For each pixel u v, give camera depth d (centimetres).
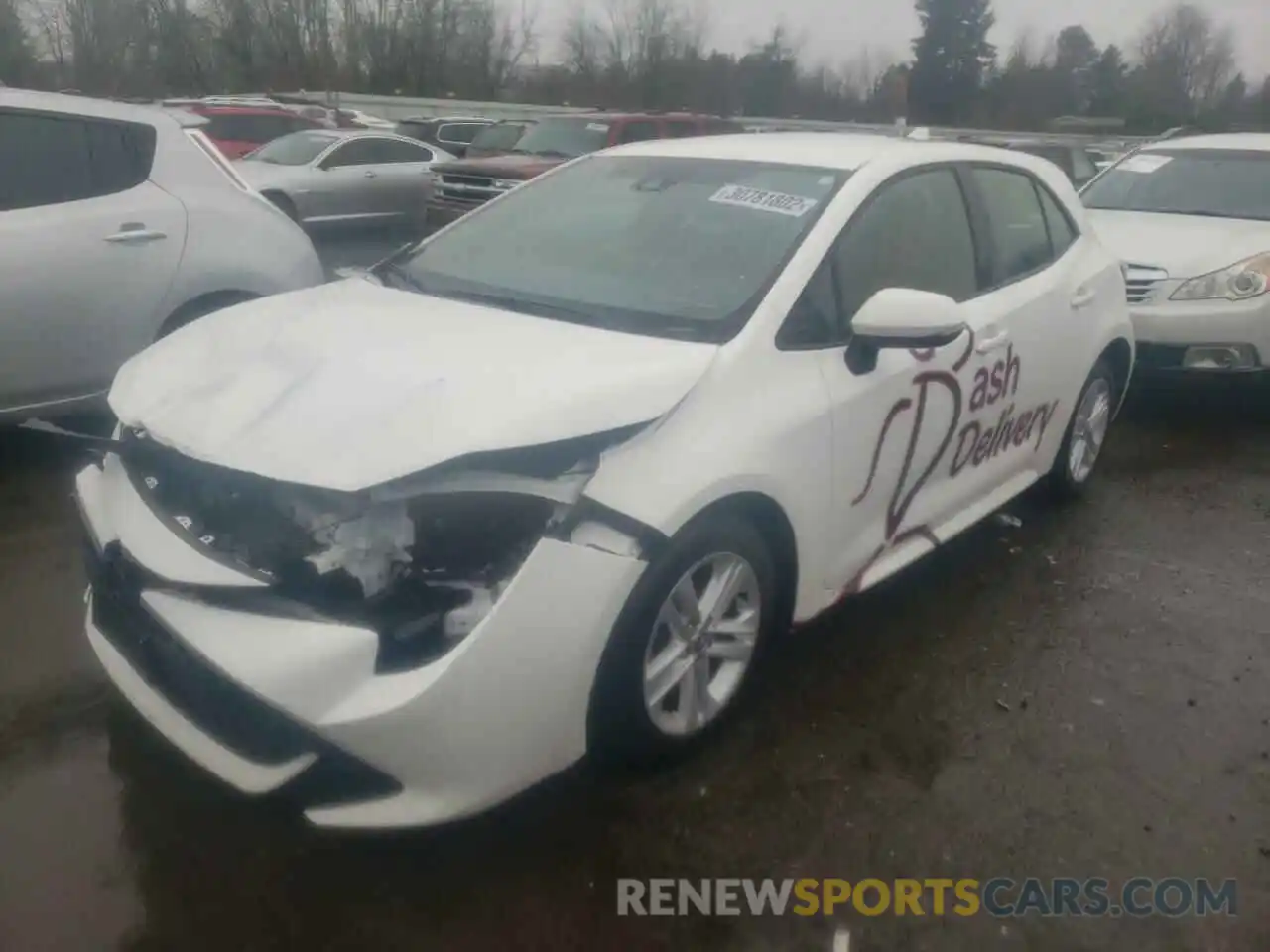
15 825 290
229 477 268
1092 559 487
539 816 303
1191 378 686
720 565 311
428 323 332
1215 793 330
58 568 425
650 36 4322
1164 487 587
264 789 262
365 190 1427
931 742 346
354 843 290
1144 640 417
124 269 505
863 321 329
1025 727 357
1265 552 505
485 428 264
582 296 352
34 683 350
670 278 350
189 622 261
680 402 295
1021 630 420
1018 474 482
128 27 3847
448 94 4228
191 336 340
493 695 259
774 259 346
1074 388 495
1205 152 826
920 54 5200
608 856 291
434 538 265
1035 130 4847
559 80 4344
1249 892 292
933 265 398
